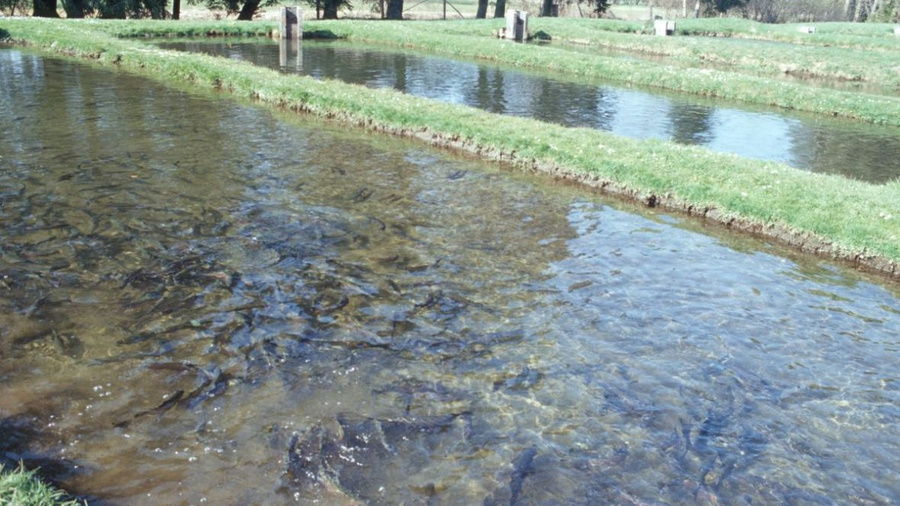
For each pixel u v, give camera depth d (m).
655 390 6.67
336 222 10.45
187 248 9.17
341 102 17.67
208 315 7.51
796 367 7.23
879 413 6.51
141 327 7.21
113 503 4.86
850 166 15.50
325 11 50.31
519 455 5.63
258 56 28.56
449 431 5.89
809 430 6.21
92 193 11.03
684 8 67.00
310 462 5.41
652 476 5.50
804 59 33.34
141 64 23.52
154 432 5.64
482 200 11.97
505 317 7.91
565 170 13.47
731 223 11.39
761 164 13.77
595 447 5.80
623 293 8.70
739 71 32.31
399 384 6.52
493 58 31.55
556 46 38.38
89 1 41.06
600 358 7.18
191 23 36.72
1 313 7.30
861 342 7.84
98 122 15.77
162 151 13.70
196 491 5.03
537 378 6.75
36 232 9.38
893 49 40.81
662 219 11.59
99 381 6.27
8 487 4.61
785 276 9.58
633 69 27.44
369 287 8.42
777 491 5.42
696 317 8.18
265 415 5.94
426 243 9.91
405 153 14.66
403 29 38.28
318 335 7.26
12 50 26.03
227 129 15.78
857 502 5.36
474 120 16.39
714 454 5.80
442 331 7.52
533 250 9.91
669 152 14.16
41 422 5.67
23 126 15.05
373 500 5.07
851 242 10.26
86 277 8.20
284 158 13.73
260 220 10.33
